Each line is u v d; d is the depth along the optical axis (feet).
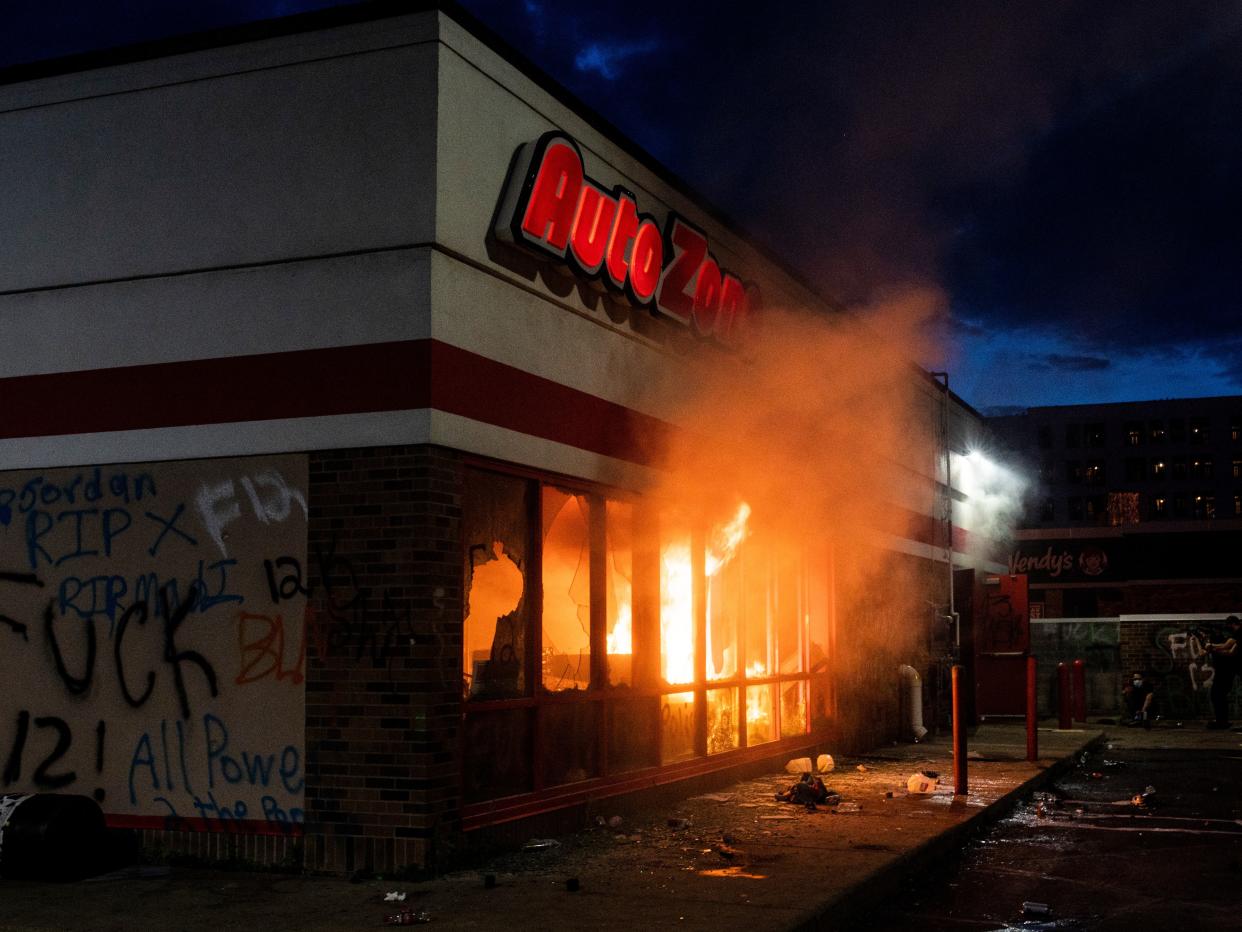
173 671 30.25
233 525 30.07
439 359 28.96
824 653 54.24
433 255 28.96
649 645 39.17
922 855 31.17
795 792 39.19
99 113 32.32
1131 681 89.40
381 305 29.14
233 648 29.76
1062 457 413.59
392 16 29.84
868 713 58.44
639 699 38.42
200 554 30.32
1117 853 33.81
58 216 32.42
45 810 27.76
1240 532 129.29
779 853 30.19
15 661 31.63
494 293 31.32
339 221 29.76
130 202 31.76
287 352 29.84
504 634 31.89
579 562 35.45
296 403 29.63
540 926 22.62
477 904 24.66
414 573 28.32
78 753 30.81
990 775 47.52
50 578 31.58
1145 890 28.94
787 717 49.70
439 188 29.19
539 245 31.96
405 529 28.48
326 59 30.32
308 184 30.14
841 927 25.04
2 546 32.12
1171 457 403.75
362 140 29.78
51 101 32.81
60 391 31.86
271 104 30.68
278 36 30.71
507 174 31.86
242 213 30.63
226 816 29.43
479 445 30.35
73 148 32.50
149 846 29.96
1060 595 137.59
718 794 41.55
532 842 31.73
